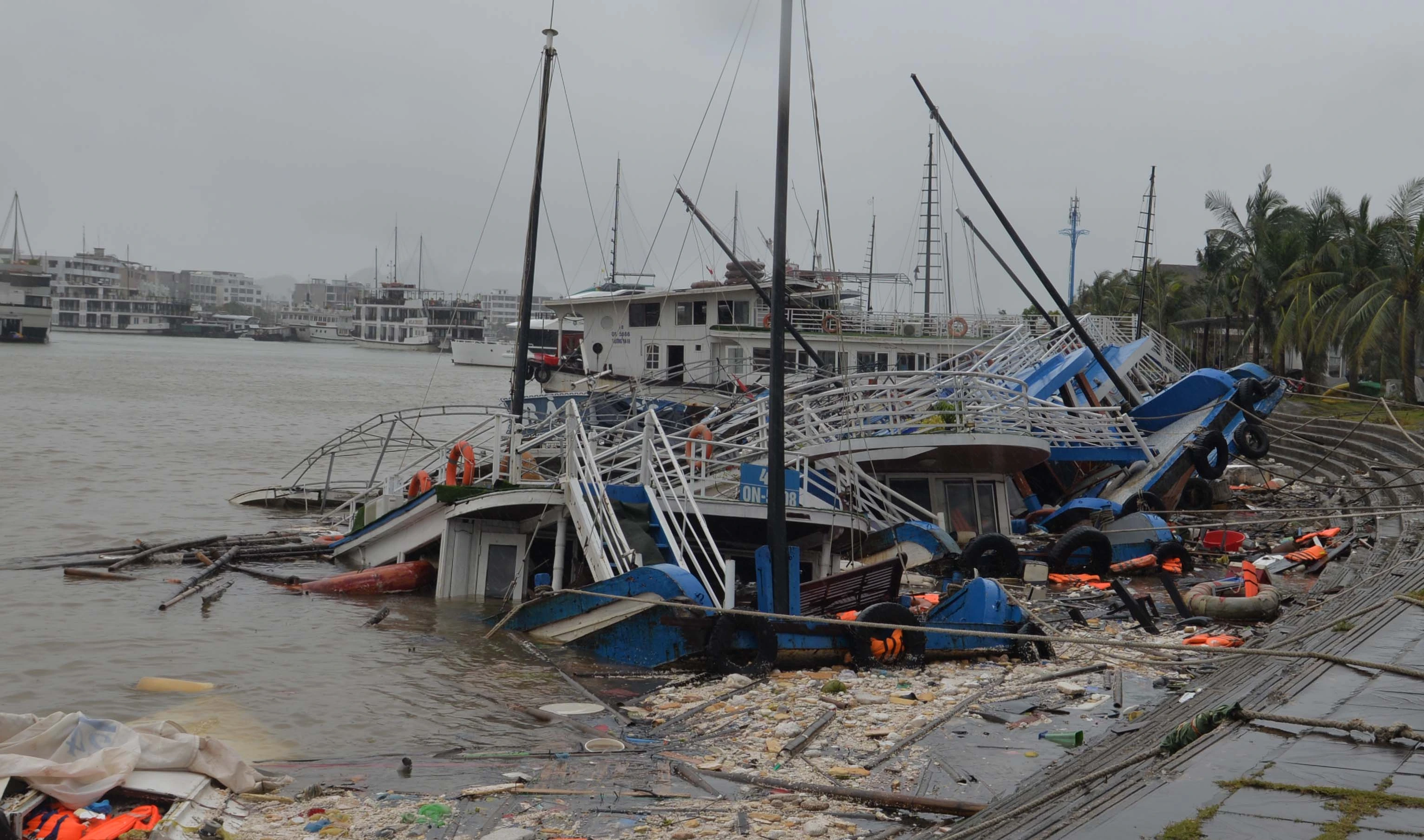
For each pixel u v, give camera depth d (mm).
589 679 15523
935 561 23297
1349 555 23531
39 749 9984
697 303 48812
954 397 26094
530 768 11586
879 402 25625
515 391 30578
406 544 21828
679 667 16047
